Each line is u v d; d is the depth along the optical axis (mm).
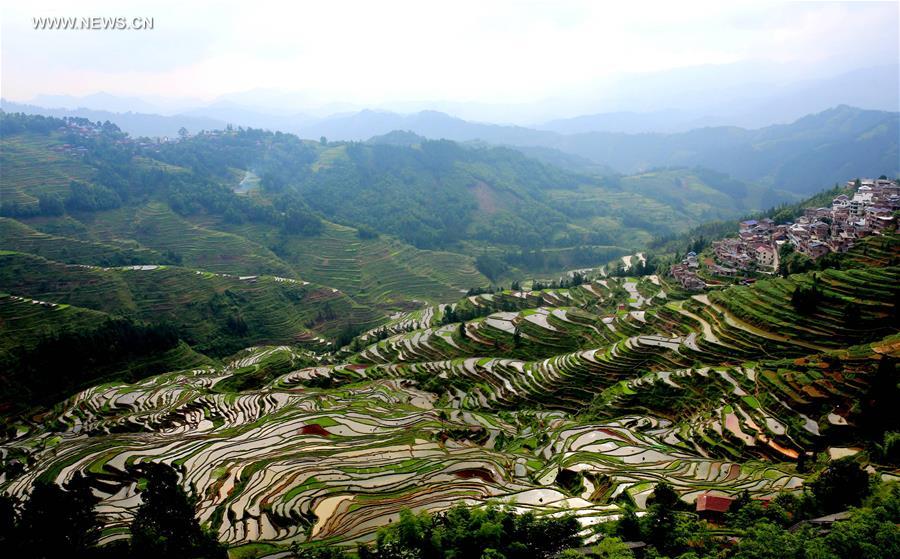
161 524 34906
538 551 32312
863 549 25906
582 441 55844
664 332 83062
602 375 74000
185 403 79625
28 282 130875
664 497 39719
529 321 102125
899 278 72312
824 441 46281
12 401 84000
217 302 142875
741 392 57031
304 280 193125
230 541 40781
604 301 113312
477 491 46062
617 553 29125
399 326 131000
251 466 52875
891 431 42469
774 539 27703
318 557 34188
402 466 51750
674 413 60688
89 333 99000
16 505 37250
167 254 185000
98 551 34500
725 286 101750
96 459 58844
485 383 81000
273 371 103438
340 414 68250
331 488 47531
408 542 32969
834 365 55031
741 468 46094
